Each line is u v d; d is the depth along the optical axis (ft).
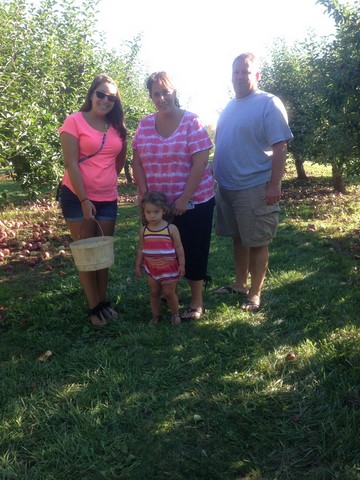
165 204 12.60
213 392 10.21
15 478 7.95
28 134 25.46
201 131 12.84
